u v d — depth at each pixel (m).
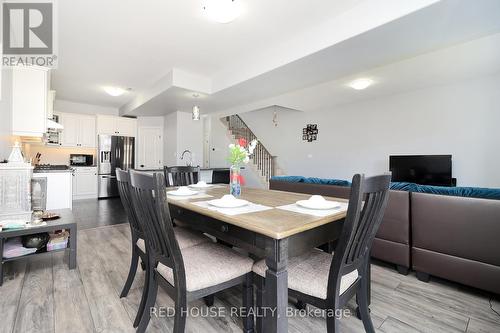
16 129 2.80
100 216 4.37
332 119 6.29
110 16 2.53
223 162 7.46
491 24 2.15
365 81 4.11
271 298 1.07
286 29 2.77
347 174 5.99
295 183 3.12
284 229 1.03
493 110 4.06
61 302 1.74
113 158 6.43
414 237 2.14
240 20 2.60
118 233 3.38
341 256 1.07
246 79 3.61
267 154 7.46
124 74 4.19
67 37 2.94
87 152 6.46
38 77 2.91
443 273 1.98
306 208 1.44
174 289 1.19
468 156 4.32
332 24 2.55
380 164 5.41
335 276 1.09
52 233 2.53
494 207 1.77
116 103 6.33
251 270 1.38
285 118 7.44
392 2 2.10
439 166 4.43
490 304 1.77
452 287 2.01
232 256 1.43
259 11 2.44
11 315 1.58
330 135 6.33
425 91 4.77
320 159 6.55
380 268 2.38
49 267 2.32
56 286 1.96
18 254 2.14
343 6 2.36
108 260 2.49
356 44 2.53
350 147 5.93
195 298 1.20
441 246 1.99
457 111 4.41
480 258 1.82
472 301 1.81
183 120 6.14
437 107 4.64
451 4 1.87
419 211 2.11
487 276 1.79
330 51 2.70
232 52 3.37
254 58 3.47
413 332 1.47
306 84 3.81
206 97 4.64
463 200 1.90
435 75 3.98
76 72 4.09
